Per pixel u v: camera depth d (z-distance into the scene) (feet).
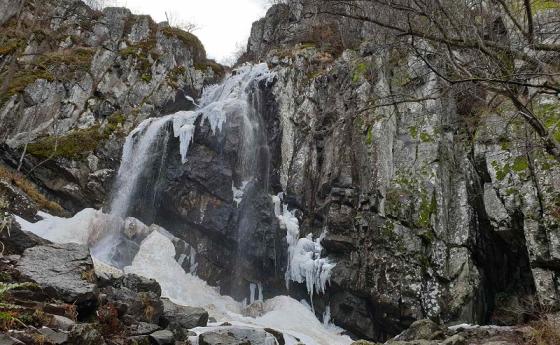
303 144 46.34
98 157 45.09
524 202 30.78
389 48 24.16
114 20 61.87
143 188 44.14
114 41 58.39
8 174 40.29
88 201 43.21
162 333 21.75
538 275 28.73
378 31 25.44
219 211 42.27
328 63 51.39
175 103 54.39
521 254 34.01
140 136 46.73
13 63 41.98
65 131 48.39
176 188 43.09
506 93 21.09
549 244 28.48
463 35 20.21
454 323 31.91
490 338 25.62
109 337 20.13
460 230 34.83
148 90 53.21
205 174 43.32
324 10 23.30
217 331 25.21
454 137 38.88
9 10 57.11
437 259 33.94
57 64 52.49
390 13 22.27
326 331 35.42
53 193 42.70
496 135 34.45
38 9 54.03
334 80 47.52
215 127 45.78
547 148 21.12
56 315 18.53
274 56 53.57
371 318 35.96
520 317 31.96
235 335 25.40
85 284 21.25
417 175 37.14
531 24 20.44
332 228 38.99
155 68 55.11
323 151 44.27
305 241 40.70
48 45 57.16
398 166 38.55
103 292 23.36
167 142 44.98
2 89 40.14
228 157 44.75
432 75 39.34
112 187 44.83
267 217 42.42
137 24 61.21
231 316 34.42
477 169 36.17
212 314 34.32
